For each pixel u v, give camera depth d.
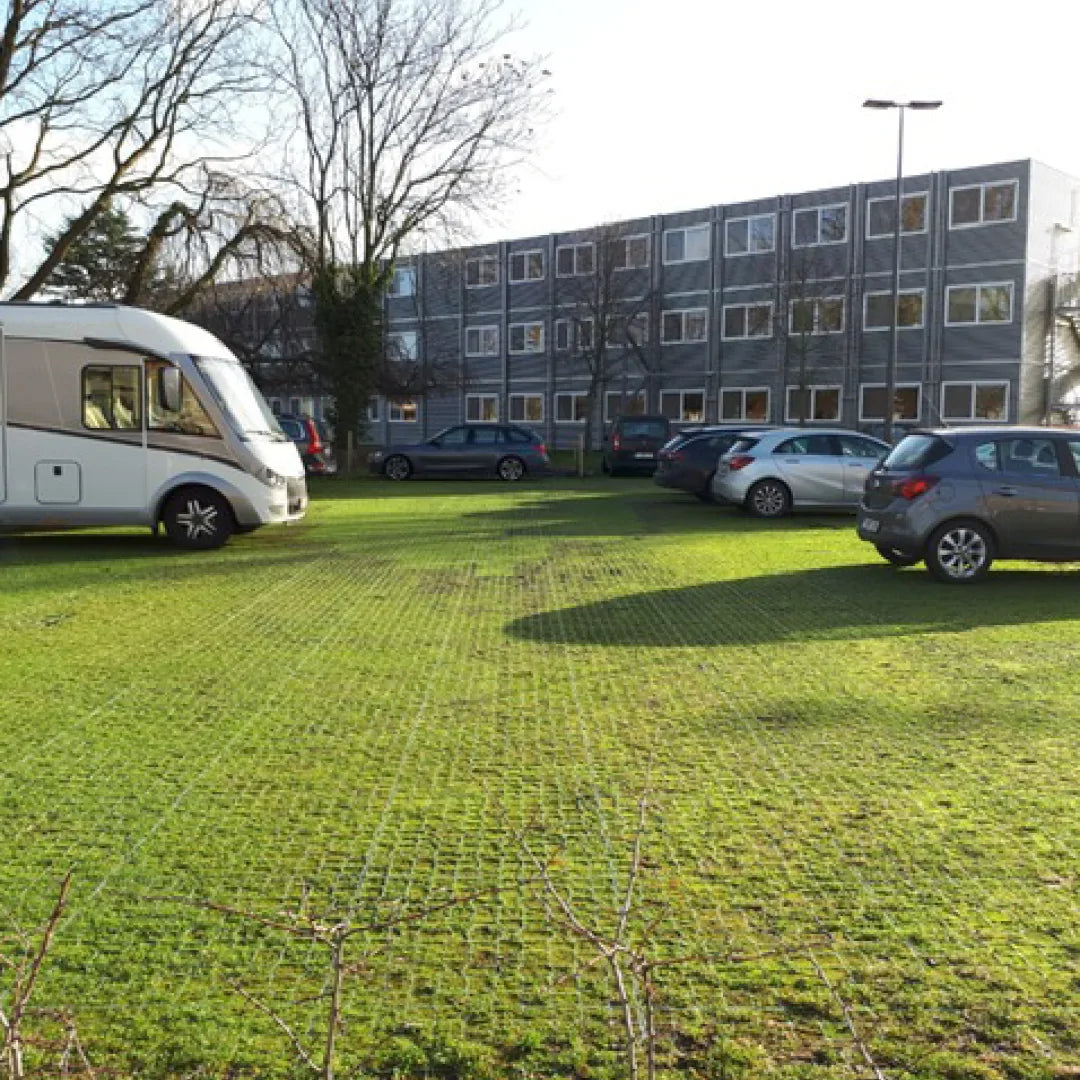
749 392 49.56
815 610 9.47
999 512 10.95
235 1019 3.09
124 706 6.31
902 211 44.34
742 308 49.53
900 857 4.21
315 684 6.83
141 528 15.96
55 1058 2.88
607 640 8.18
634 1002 3.04
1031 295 41.66
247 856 4.22
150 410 13.30
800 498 18.17
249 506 13.54
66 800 4.81
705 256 50.62
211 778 5.10
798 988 3.26
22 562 12.46
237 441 13.45
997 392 42.25
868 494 11.95
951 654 7.71
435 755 5.45
